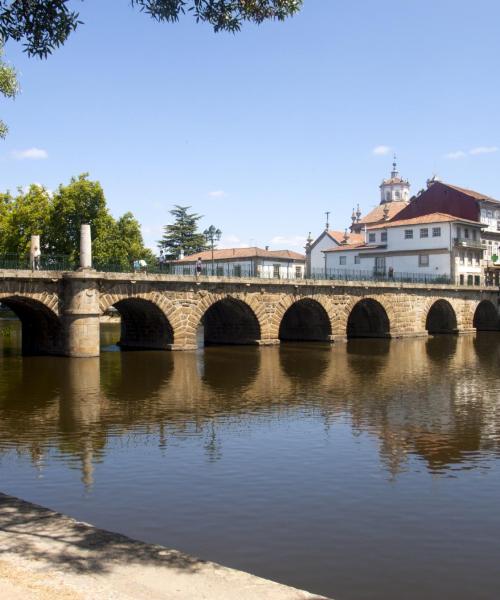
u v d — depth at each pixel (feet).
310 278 207.31
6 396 97.35
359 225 360.89
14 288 134.51
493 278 278.05
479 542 44.86
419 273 258.16
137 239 269.85
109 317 308.19
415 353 168.04
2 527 38.22
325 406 91.76
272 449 68.39
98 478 58.34
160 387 106.63
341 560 41.93
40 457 64.85
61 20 51.72
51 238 238.07
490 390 106.63
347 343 197.77
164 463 63.00
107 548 35.04
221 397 98.07
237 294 174.29
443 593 37.76
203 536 45.55
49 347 150.20
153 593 29.68
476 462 63.93
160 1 52.29
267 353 163.02
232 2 54.44
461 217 276.21
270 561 41.73
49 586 29.76
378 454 66.74
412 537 45.62
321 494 54.29
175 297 160.86
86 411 86.89
